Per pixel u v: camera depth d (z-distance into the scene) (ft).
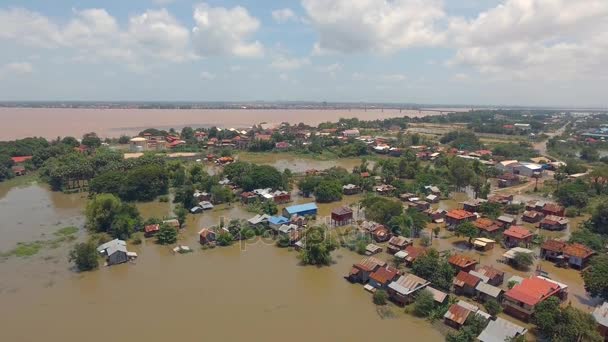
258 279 179.83
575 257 192.34
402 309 154.81
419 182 358.23
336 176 377.91
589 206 292.40
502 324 133.39
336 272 188.24
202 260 200.75
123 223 229.25
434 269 173.06
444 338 135.44
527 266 194.29
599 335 122.21
